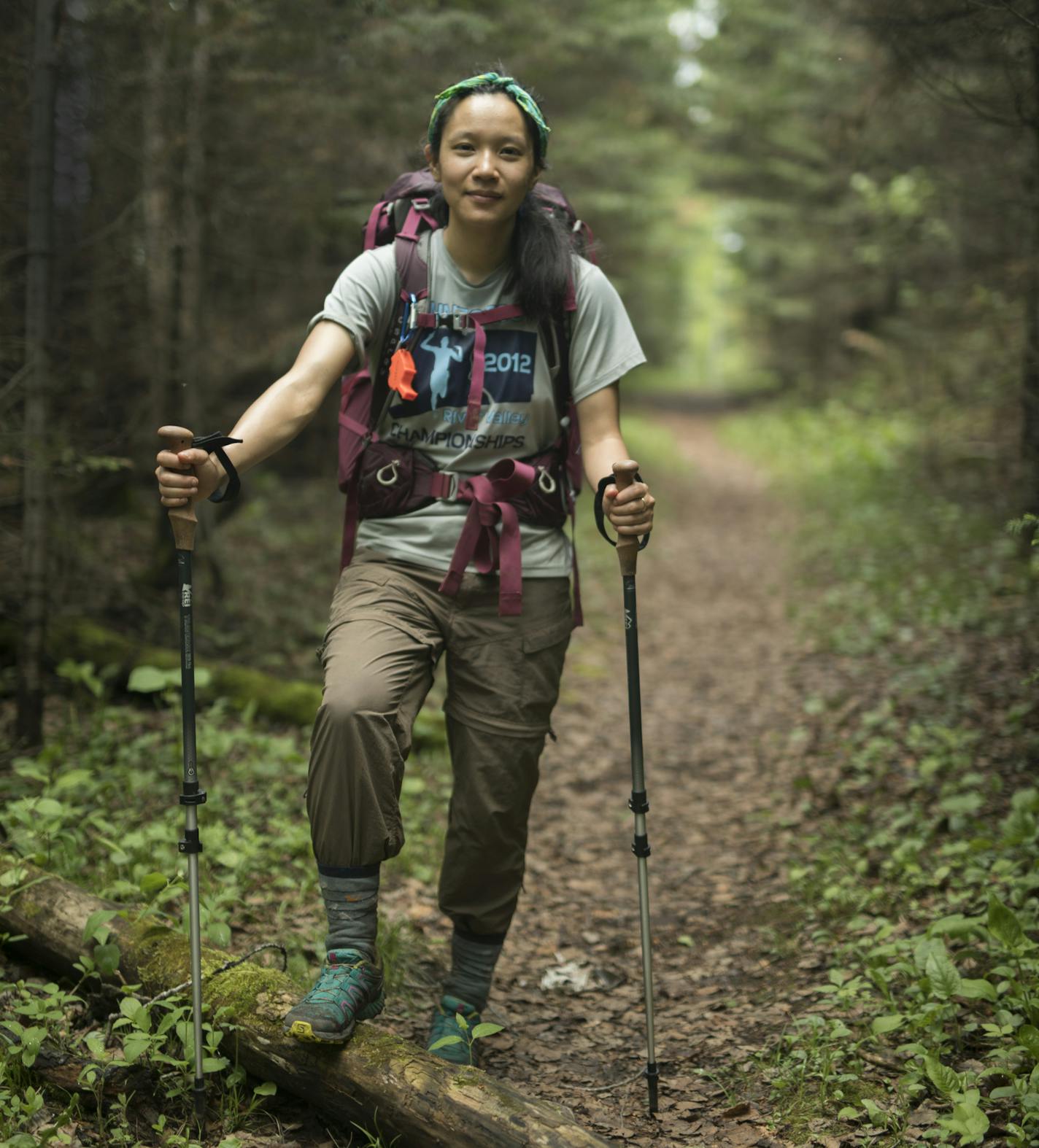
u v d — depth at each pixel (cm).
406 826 445
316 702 558
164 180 610
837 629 766
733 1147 251
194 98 601
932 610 734
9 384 450
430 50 632
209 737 469
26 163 524
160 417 661
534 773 276
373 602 260
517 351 266
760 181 2027
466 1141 223
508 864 279
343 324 259
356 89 630
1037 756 465
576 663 768
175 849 362
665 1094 278
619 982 351
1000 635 662
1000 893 345
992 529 916
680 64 1343
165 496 234
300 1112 251
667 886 427
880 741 511
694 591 997
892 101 744
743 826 475
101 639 564
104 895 323
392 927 353
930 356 1338
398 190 273
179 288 642
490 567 263
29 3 500
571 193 1325
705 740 602
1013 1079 248
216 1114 246
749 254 2425
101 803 404
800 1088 268
